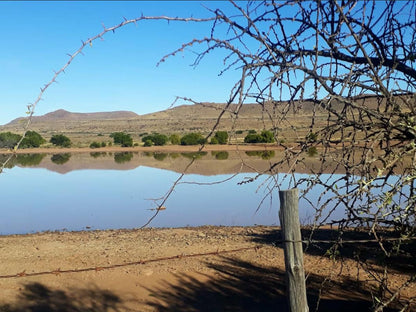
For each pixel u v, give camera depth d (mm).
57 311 6270
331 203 12273
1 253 9258
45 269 7957
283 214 2877
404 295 5914
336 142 2621
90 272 7723
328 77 2426
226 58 2416
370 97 2676
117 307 6391
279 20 2451
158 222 14258
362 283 6586
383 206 2652
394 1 2543
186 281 7273
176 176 25781
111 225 14039
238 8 2234
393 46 2600
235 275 7500
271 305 6309
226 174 24797
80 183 25031
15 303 6516
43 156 47594
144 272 7660
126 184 23812
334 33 2510
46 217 15633
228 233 11219
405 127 2518
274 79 2219
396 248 2969
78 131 126875
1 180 27625
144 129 121188
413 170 2584
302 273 2906
